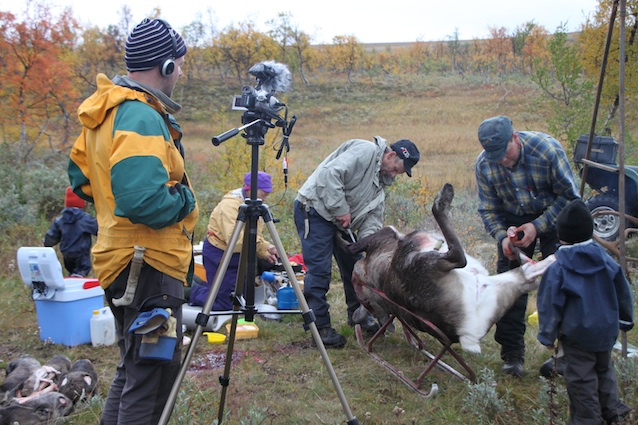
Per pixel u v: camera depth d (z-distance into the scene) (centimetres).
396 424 390
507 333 462
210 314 313
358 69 6125
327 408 413
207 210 1132
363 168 536
